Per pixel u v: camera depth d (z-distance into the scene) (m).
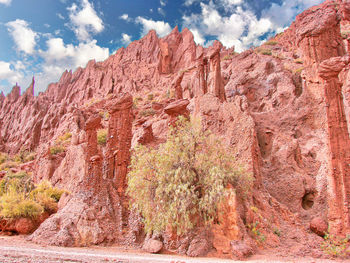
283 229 18.11
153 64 97.62
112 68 109.00
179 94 37.44
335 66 17.84
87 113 56.88
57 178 33.41
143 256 14.05
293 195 21.05
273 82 32.06
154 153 17.75
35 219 20.03
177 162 17.17
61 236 16.44
